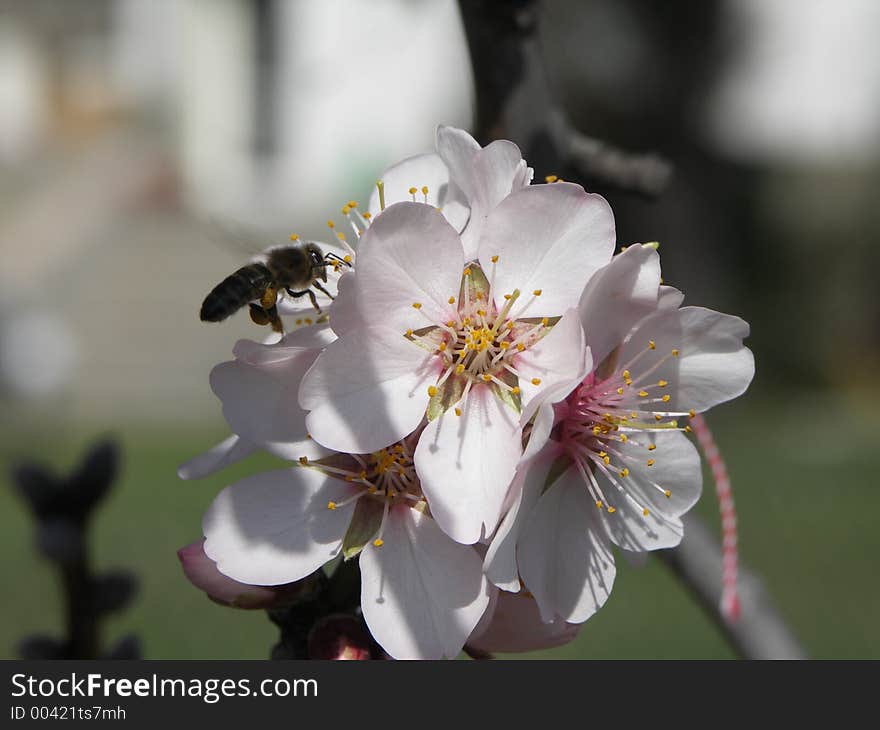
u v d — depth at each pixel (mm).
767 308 1252
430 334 181
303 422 179
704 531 232
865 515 753
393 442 175
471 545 174
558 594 177
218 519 177
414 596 172
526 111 225
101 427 1018
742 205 1233
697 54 1155
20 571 628
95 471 206
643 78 1128
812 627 573
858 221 1254
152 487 794
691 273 1193
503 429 177
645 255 173
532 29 222
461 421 178
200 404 1115
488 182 184
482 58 223
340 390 176
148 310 1327
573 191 180
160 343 1245
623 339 182
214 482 802
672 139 1161
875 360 1259
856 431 1073
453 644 169
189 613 562
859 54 1426
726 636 233
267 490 179
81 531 205
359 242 177
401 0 1074
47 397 997
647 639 544
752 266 1250
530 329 181
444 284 181
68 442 969
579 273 181
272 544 176
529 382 179
